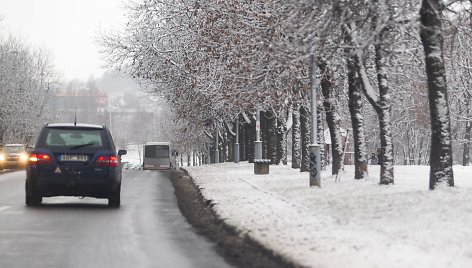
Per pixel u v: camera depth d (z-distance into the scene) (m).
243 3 57.50
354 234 25.41
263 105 76.62
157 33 83.69
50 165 39.75
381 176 46.78
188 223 33.53
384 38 39.22
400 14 37.69
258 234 26.41
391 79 73.62
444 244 22.53
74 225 32.25
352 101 52.34
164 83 97.31
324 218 30.80
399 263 19.23
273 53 47.41
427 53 37.03
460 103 121.38
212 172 83.69
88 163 40.06
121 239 27.59
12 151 113.44
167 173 102.19
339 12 37.66
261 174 72.06
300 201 39.62
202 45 67.25
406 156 188.62
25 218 35.09
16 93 163.25
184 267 21.27
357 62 46.62
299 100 66.38
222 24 62.06
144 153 159.50
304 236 25.20
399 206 32.59
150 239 27.66
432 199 33.56
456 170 74.81
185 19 79.12
